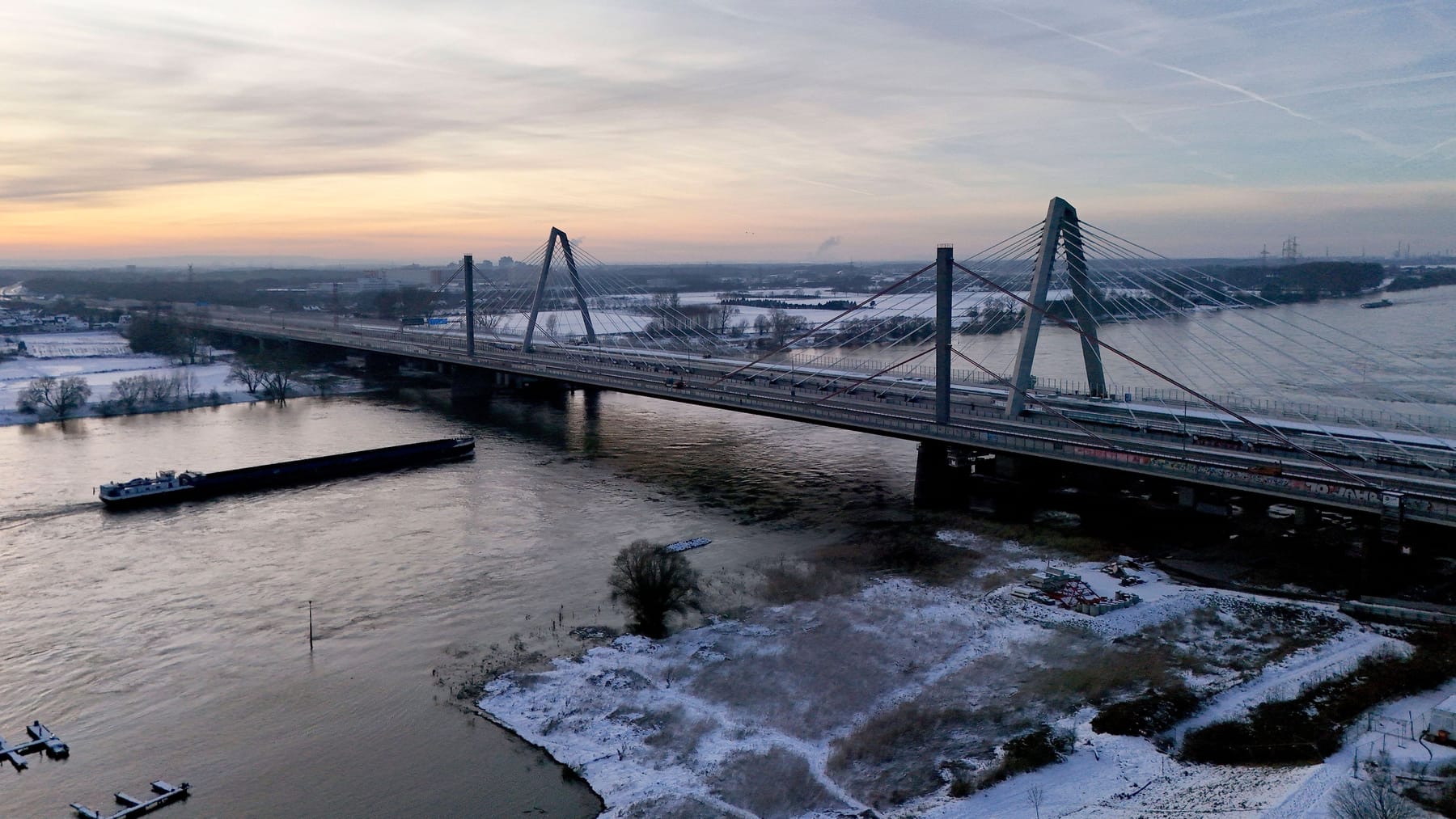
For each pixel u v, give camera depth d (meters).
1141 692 78.62
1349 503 99.50
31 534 129.00
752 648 90.00
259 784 69.81
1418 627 89.50
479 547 122.44
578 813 65.44
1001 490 138.50
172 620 99.25
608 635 94.00
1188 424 138.88
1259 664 83.38
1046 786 65.31
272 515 138.00
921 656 87.69
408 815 65.75
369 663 88.81
